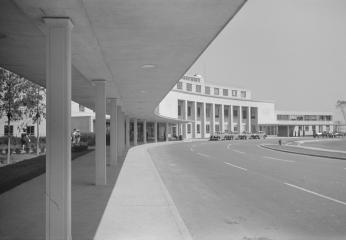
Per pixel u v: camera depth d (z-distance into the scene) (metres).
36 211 9.14
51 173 6.91
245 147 45.06
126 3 6.58
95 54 10.45
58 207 6.88
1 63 11.91
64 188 6.91
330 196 11.43
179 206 10.19
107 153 30.27
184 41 9.20
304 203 10.41
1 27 8.05
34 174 16.20
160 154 31.98
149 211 9.25
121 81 15.65
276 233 7.47
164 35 8.64
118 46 9.57
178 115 91.31
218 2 6.61
